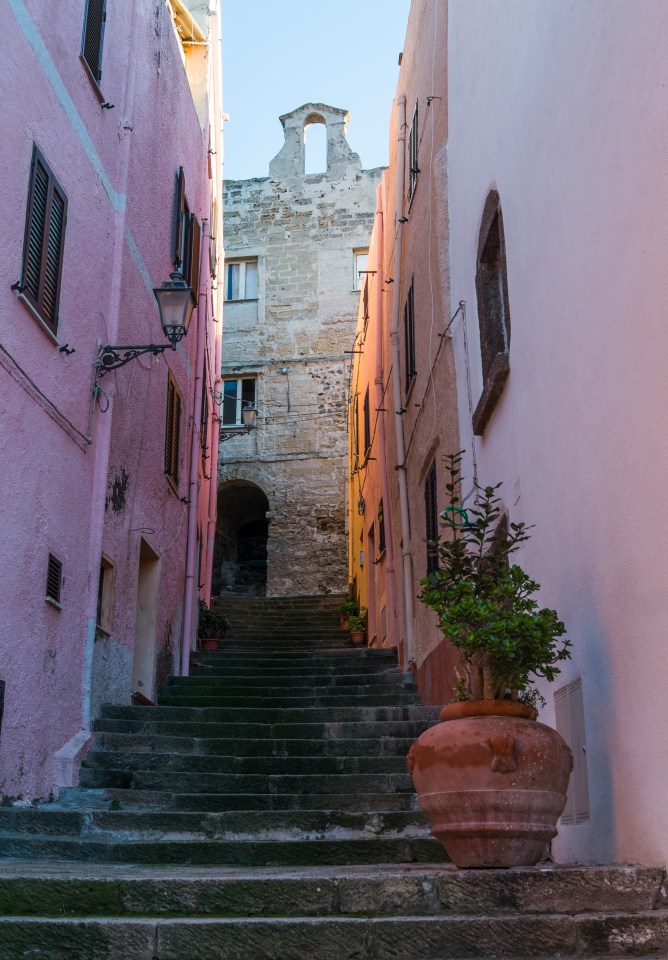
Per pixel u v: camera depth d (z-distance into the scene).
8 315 6.30
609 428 4.60
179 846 5.26
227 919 3.59
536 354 5.95
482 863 4.03
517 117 6.50
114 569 8.80
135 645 10.32
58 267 7.26
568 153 5.30
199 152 13.71
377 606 15.01
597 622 4.72
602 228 4.72
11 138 6.38
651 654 4.06
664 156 3.99
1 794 6.03
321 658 12.47
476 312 7.93
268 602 18.38
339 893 3.81
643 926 3.50
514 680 4.36
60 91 7.48
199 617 14.31
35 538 6.75
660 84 4.04
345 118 23.66
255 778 6.93
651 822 4.00
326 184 23.09
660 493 4.02
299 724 8.15
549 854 5.43
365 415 16.89
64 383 7.39
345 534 20.67
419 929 3.51
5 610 6.18
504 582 4.51
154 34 10.88
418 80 11.59
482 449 7.57
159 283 10.65
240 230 22.98
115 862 5.24
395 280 13.06
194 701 10.15
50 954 3.49
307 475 21.14
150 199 10.34
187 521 12.40
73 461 7.61
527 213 6.20
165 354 11.06
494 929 3.50
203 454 14.49
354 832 5.89
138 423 9.79
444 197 9.51
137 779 7.00
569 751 4.18
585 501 4.94
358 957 3.49
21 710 6.39
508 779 4.00
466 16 8.50
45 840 5.36
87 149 8.15
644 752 4.10
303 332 22.06
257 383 21.92
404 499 11.86
